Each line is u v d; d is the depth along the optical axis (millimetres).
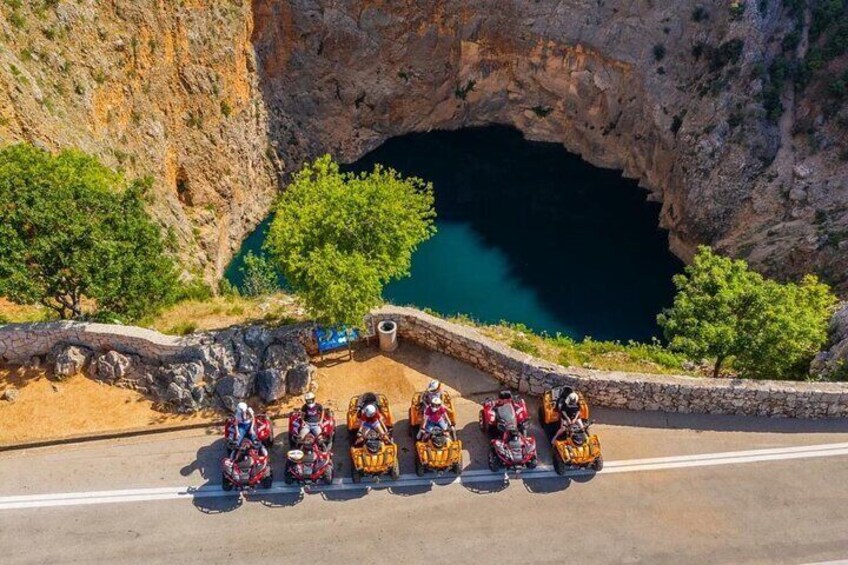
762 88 51562
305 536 16500
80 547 16031
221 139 49625
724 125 52156
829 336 27672
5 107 30797
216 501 17266
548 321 47156
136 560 15812
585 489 17922
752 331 23156
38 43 35312
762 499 17766
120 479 17688
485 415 18938
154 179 41750
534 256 53500
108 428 18938
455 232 55812
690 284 24641
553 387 20172
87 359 20641
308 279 20172
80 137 35406
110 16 40906
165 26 44562
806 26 52375
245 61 53688
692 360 26953
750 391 19812
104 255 21344
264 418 18547
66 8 37781
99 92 38656
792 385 20000
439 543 16422
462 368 21625
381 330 21750
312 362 21625
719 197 51469
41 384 20125
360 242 21625
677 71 56969
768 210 49500
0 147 29172
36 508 16859
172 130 45469
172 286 26141
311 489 17656
